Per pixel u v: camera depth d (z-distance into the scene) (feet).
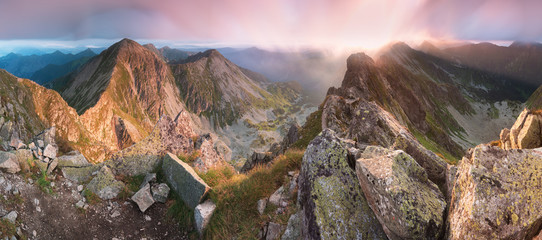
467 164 19.43
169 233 33.04
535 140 36.19
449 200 22.31
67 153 39.47
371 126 47.21
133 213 34.17
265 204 32.12
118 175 39.37
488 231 15.97
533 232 15.80
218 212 31.78
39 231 26.50
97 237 30.04
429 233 18.61
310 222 23.07
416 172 23.15
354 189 23.58
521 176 17.51
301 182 27.48
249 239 28.37
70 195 32.40
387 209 19.85
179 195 36.40
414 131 386.11
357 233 21.30
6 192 26.63
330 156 26.35
